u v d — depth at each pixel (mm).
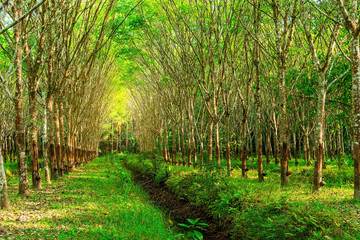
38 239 5574
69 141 20891
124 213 8070
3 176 7891
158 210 10219
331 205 7555
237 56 15984
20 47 9414
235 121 25797
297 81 13930
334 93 13289
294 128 20562
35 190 11258
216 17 13820
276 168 19078
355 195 7980
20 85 9625
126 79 30125
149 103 32500
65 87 16469
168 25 16922
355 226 5871
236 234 7492
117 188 13078
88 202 9383
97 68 23172
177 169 18281
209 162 12625
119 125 64688
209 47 14328
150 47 18844
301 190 10219
